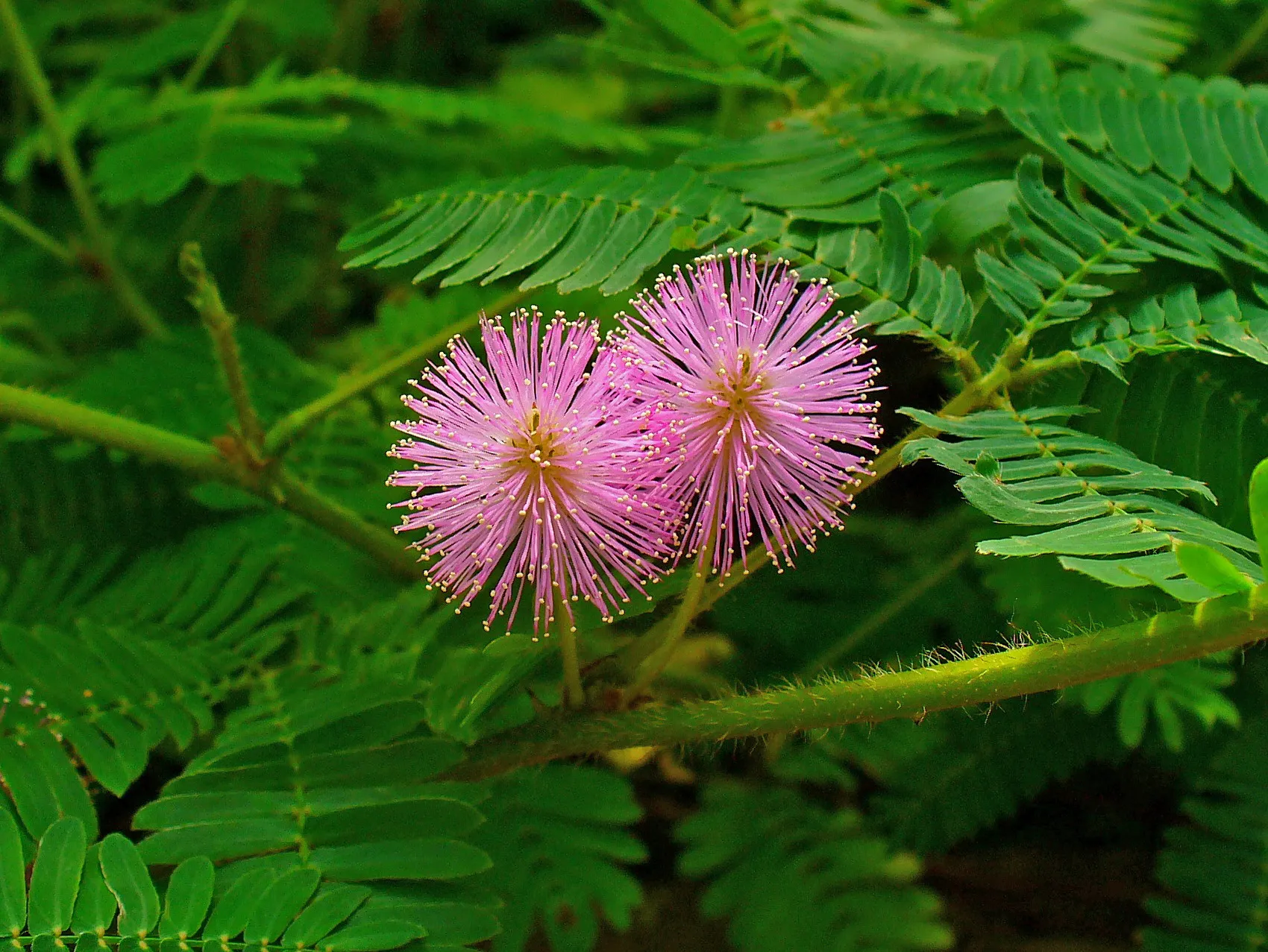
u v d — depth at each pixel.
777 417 0.17
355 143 0.29
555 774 0.20
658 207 0.19
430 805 0.17
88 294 0.31
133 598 0.21
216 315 0.19
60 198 0.37
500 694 0.17
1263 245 0.18
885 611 0.23
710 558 0.17
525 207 0.19
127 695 0.19
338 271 0.34
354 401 0.23
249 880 0.17
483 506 0.17
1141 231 0.18
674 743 0.17
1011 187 0.19
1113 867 0.23
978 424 0.17
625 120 0.35
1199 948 0.20
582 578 0.17
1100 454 0.17
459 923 0.17
